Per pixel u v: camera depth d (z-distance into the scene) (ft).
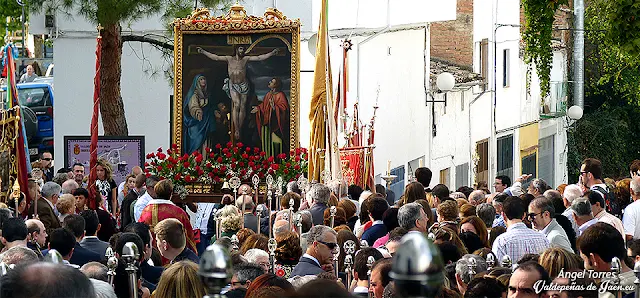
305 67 89.15
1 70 87.56
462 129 123.75
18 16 140.77
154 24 86.58
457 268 27.58
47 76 136.26
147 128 89.71
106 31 76.33
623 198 55.88
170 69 83.76
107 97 77.25
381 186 61.00
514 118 142.72
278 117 69.41
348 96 90.27
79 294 13.51
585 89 164.45
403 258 11.11
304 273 31.48
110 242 33.50
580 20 148.25
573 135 161.58
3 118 50.52
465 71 127.13
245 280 24.93
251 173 65.16
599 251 26.05
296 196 49.39
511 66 140.77
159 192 46.55
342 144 76.74
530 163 150.41
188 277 23.40
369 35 94.43
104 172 61.62
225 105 69.41
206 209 58.03
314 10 87.81
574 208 40.68
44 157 74.18
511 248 35.99
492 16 130.62
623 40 63.52
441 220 40.78
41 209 45.16
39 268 13.53
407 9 97.91
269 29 69.05
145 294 29.07
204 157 69.15
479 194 51.57
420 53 111.96
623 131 161.17
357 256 28.78
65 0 74.74
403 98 105.81
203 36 69.41
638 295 20.56
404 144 105.81
